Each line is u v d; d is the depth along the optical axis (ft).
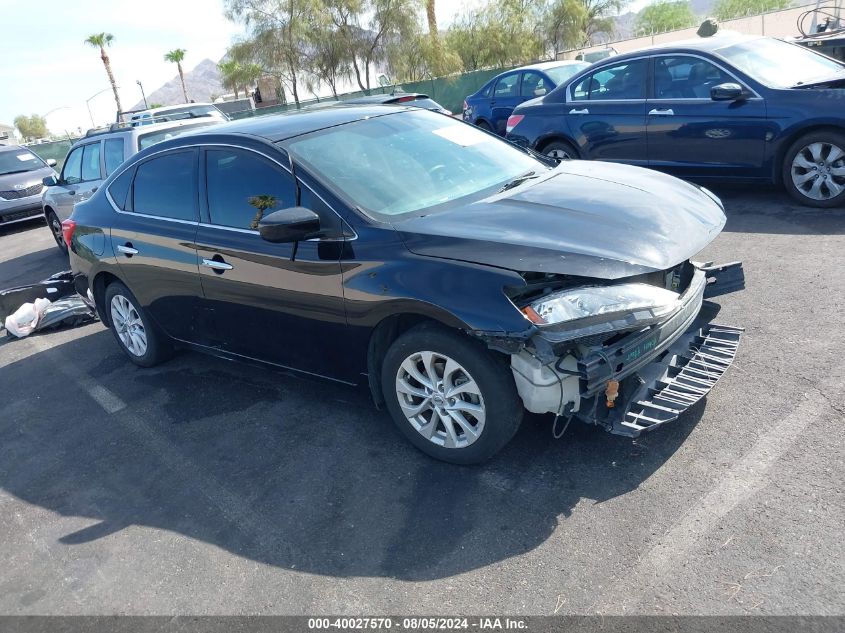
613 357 9.46
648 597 8.09
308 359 12.85
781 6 146.41
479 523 9.78
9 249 41.14
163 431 14.17
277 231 10.75
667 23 174.09
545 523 9.55
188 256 14.08
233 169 13.32
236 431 13.61
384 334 11.39
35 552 10.93
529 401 9.80
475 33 121.90
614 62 25.59
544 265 9.66
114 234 16.10
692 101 23.22
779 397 11.57
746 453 10.30
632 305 9.51
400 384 11.23
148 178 15.53
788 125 20.95
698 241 10.85
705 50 23.20
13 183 47.14
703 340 12.16
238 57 117.50
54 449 14.28
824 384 11.70
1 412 16.63
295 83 118.32
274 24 113.50
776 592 7.86
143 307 16.21
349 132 13.38
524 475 10.64
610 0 144.66
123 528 11.16
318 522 10.45
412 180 12.46
